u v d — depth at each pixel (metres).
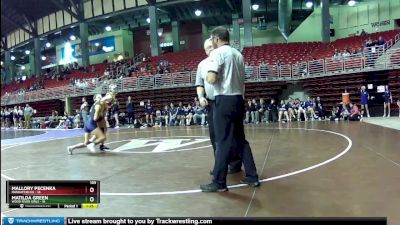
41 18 38.41
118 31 38.91
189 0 27.92
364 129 11.27
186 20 36.16
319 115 18.00
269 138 10.09
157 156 7.62
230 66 4.33
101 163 7.00
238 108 4.38
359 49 19.69
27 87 35.84
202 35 36.81
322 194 3.96
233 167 5.43
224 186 4.32
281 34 36.00
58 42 44.22
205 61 5.20
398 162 5.57
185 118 19.84
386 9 28.69
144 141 11.14
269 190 4.25
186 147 9.01
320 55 21.88
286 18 30.34
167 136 12.66
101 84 26.72
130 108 21.59
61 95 28.92
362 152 6.70
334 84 19.38
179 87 23.25
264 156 6.89
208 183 4.82
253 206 3.63
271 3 31.45
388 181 4.39
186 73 23.23
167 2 28.62
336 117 17.06
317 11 30.84
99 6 32.47
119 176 5.59
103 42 39.84
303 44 25.16
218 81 4.36
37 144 12.29
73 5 32.88
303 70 20.61
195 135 12.55
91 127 8.74
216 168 4.33
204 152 7.91
